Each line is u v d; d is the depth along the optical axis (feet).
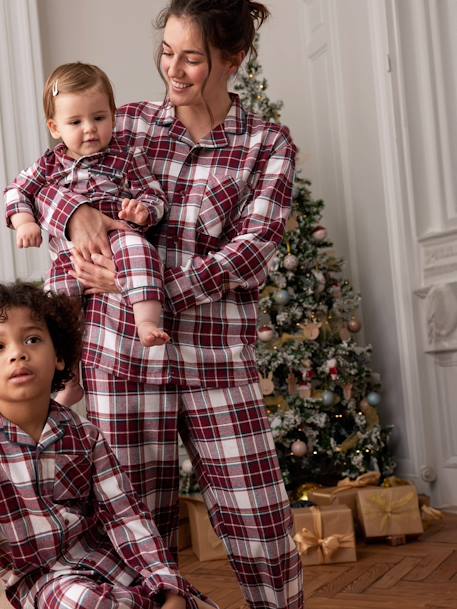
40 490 5.51
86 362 6.36
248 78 14.55
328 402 13.87
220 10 6.44
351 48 15.72
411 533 12.06
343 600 9.47
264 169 6.79
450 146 14.15
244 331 6.64
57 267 6.60
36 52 15.03
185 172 6.74
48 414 5.68
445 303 13.85
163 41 6.54
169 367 6.30
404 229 14.62
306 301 14.19
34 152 14.85
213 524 6.67
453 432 14.17
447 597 9.29
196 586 10.45
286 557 6.48
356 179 15.97
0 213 14.56
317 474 14.19
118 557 5.64
